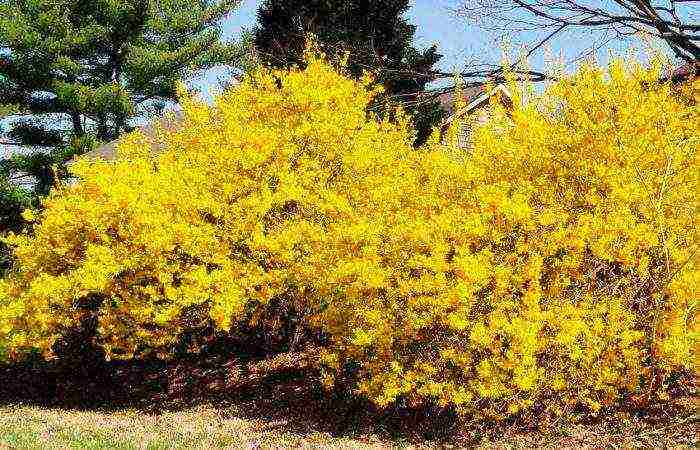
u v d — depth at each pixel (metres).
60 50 28.16
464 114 9.89
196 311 11.05
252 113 10.98
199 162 10.62
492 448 7.73
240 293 9.75
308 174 9.97
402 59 17.62
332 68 11.11
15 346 11.74
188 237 9.92
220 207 10.15
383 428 9.01
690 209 7.63
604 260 8.18
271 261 10.05
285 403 10.55
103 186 9.95
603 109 8.32
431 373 8.12
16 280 12.30
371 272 7.90
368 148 10.32
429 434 8.62
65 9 28.77
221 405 10.96
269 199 9.74
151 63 29.03
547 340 7.48
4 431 7.78
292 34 17.14
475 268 7.20
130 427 8.96
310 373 11.41
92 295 11.59
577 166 8.56
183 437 8.14
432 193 8.52
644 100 8.15
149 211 9.87
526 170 8.73
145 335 10.61
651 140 8.11
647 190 7.81
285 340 12.98
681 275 7.36
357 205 9.94
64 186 12.00
